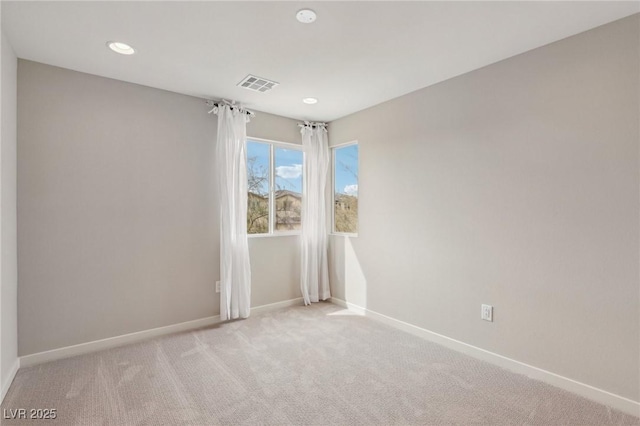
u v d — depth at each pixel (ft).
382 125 11.96
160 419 6.42
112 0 6.13
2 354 7.11
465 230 9.42
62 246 9.03
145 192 10.33
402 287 11.25
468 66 8.98
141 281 10.28
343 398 7.15
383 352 9.45
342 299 13.87
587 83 7.17
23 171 8.50
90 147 9.43
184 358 8.98
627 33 6.66
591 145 7.13
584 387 7.23
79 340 9.27
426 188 10.46
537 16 6.66
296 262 14.14
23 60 8.53
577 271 7.35
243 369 8.39
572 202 7.41
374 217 12.30
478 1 6.19
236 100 11.71
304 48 8.03
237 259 11.94
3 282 7.19
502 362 8.59
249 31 7.25
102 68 9.10
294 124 13.94
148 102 10.38
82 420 6.38
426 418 6.48
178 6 6.33
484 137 8.96
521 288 8.25
